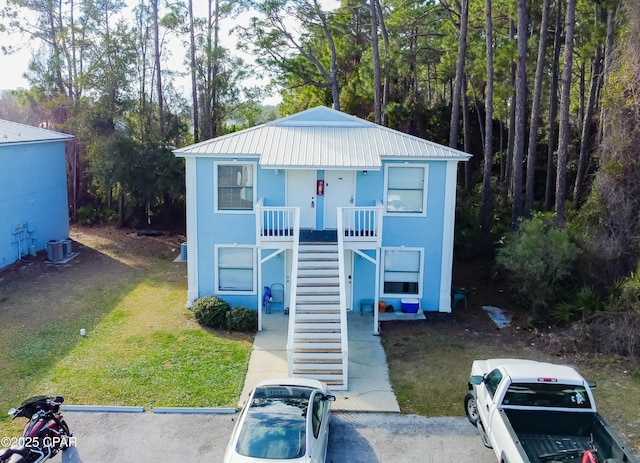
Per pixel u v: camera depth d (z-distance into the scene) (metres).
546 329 17.05
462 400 12.98
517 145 22.44
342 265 15.62
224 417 12.14
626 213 16.89
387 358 15.36
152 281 22.41
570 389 10.03
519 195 22.55
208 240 18.84
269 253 18.83
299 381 11.39
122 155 30.09
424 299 19.25
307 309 15.40
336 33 36.09
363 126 20.03
